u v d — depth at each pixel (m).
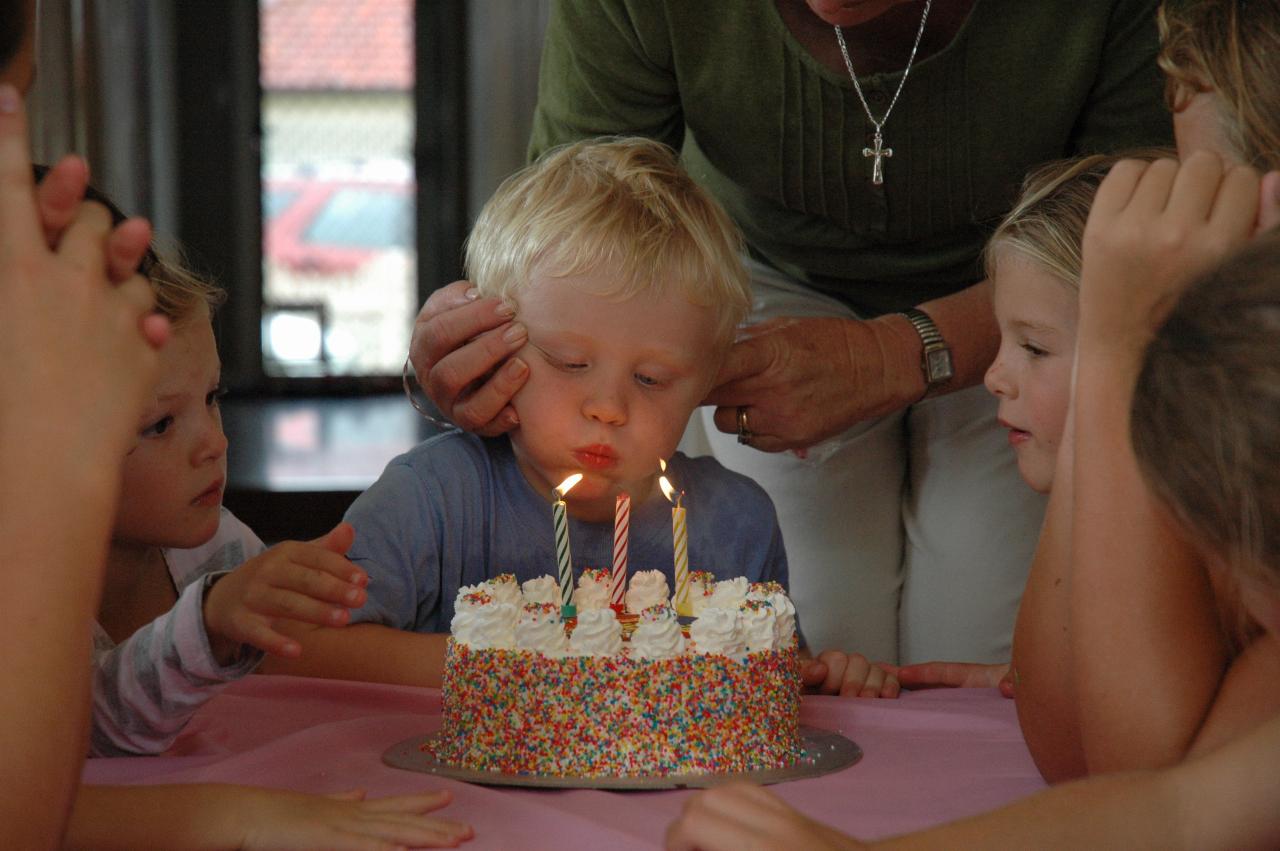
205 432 1.71
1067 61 2.15
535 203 1.82
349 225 8.74
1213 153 1.24
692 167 2.59
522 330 1.80
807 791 1.35
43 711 0.97
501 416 1.85
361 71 8.61
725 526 2.05
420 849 1.17
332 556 1.44
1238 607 1.25
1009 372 1.80
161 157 8.11
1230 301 0.86
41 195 1.02
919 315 2.24
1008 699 1.84
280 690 1.75
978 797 1.34
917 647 2.61
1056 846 1.03
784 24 2.16
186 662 1.44
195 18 8.16
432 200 8.61
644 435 1.81
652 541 1.97
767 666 1.46
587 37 2.28
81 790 1.18
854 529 2.57
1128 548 1.22
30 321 1.00
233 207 8.30
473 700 1.43
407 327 8.83
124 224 1.03
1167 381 0.88
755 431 2.15
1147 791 1.06
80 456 1.00
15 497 0.99
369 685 1.75
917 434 2.58
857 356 2.17
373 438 6.36
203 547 1.95
